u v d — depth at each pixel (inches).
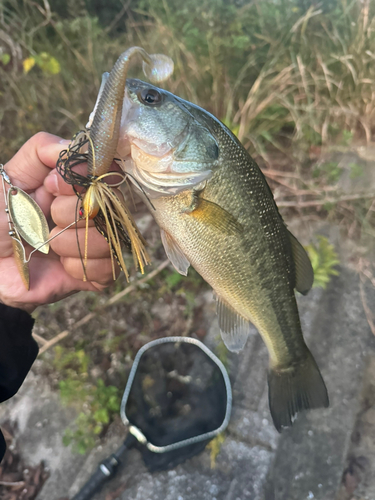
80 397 18.7
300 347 14.5
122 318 21.8
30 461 17.6
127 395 18.1
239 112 26.1
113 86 8.3
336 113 27.8
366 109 28.1
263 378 18.6
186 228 11.3
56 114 28.0
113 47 30.3
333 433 17.1
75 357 20.2
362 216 23.8
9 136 26.9
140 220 25.9
